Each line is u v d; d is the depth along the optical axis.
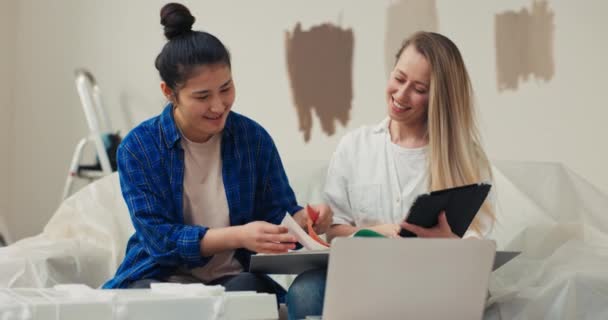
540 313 1.54
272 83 3.02
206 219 1.61
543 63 2.61
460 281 1.14
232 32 3.09
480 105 2.68
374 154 1.82
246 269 1.63
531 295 1.56
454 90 1.70
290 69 2.99
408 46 1.74
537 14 2.62
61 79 3.45
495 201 1.72
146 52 3.29
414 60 1.69
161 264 1.55
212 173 1.62
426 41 1.71
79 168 3.18
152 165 1.57
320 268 1.39
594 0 2.55
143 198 1.55
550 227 1.85
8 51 3.54
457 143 1.70
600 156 2.53
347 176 1.84
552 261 1.68
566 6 2.58
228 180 1.62
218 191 1.62
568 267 1.61
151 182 1.57
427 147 1.77
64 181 3.45
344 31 2.89
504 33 2.65
